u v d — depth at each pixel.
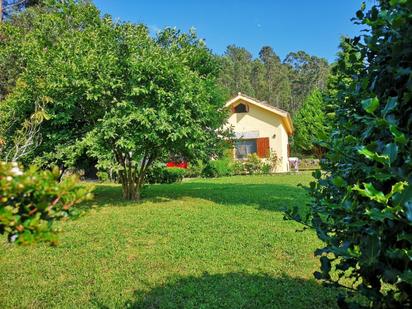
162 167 12.48
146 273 4.02
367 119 1.57
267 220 6.50
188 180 16.44
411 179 1.30
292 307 3.16
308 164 24.53
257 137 20.97
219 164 18.42
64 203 1.30
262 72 61.59
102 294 3.49
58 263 4.37
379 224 1.47
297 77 63.62
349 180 1.75
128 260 4.46
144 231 5.80
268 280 3.75
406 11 1.52
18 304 3.30
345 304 1.83
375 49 1.78
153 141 8.44
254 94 55.81
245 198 9.52
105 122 7.98
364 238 1.54
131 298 3.39
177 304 3.24
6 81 13.59
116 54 8.28
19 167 1.34
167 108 8.23
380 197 1.29
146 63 7.91
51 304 3.30
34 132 7.59
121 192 11.52
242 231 5.67
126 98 8.21
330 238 1.85
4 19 17.22
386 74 1.73
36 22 9.64
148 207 8.18
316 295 3.37
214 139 10.21
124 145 7.98
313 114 27.73
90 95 7.84
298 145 28.62
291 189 11.53
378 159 1.31
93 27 8.95
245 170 19.81
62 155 8.48
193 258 4.47
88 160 9.98
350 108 1.99
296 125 28.80
